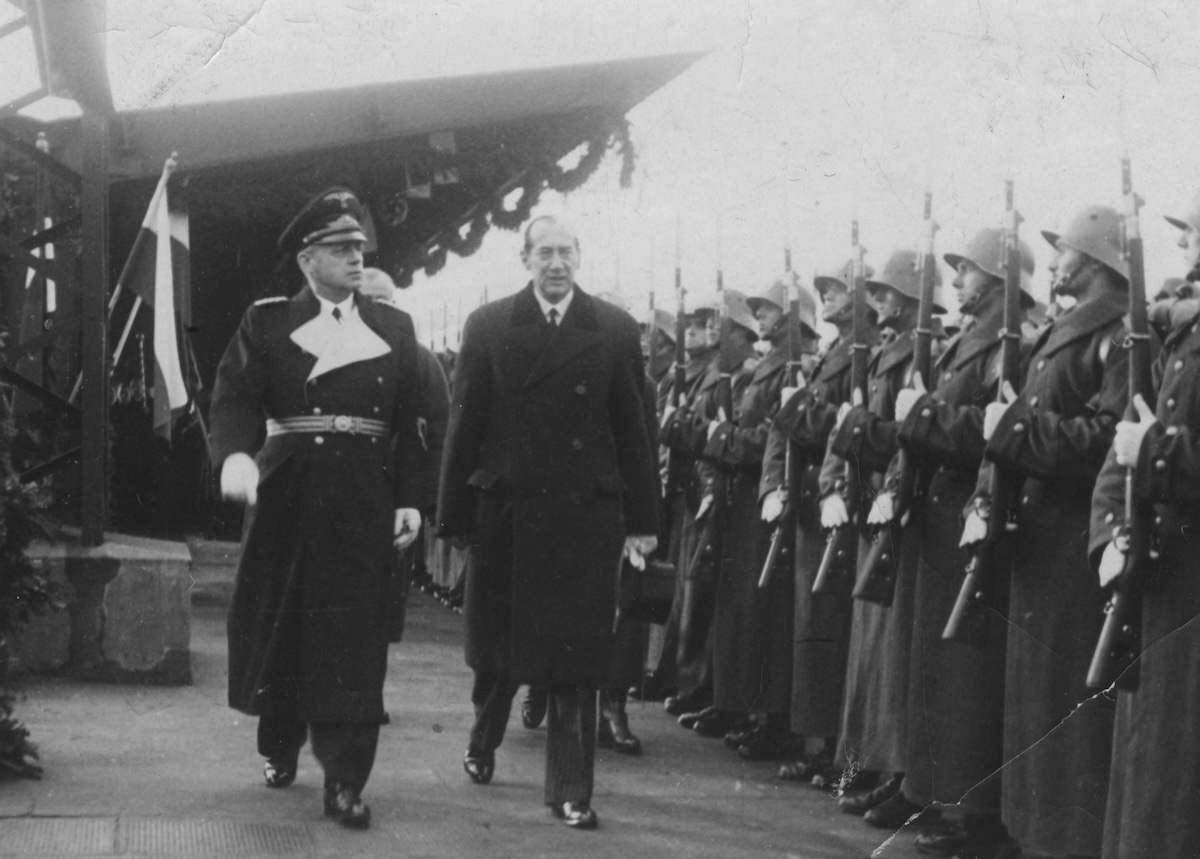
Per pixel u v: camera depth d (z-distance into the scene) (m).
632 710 7.54
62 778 5.07
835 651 5.92
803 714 5.93
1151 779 3.92
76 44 7.03
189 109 8.25
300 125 8.43
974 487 4.98
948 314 6.06
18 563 5.23
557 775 4.96
